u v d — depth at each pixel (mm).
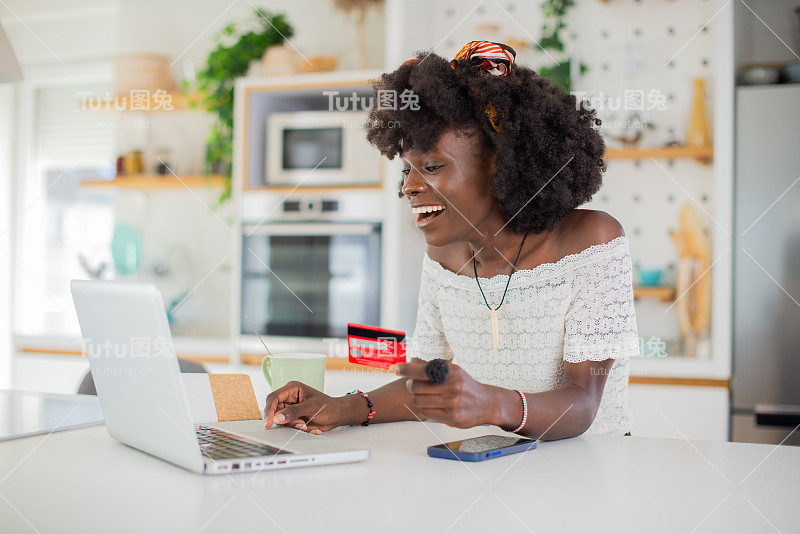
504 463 888
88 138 4012
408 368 870
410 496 739
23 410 1227
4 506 700
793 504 720
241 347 3158
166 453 856
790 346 2691
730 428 2713
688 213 2873
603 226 1212
